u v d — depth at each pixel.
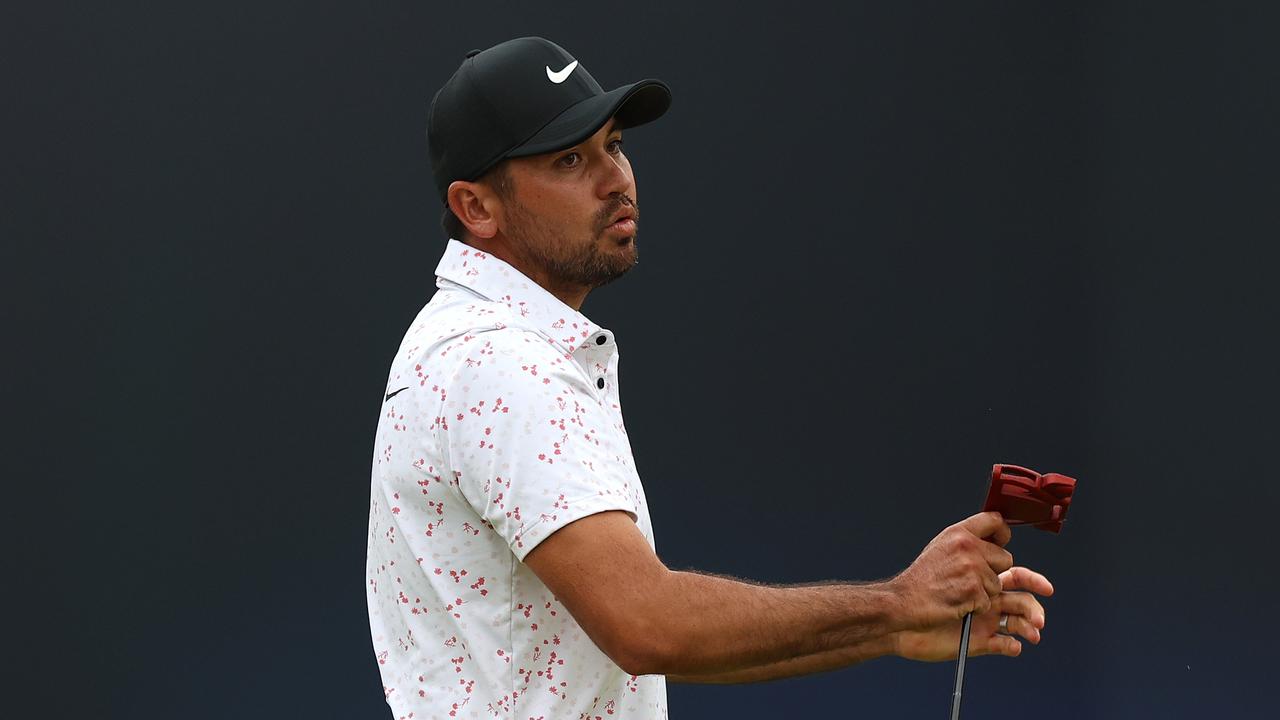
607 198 5.86
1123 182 13.56
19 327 11.41
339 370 12.13
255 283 11.95
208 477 11.80
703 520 12.93
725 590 5.16
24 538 11.38
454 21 12.42
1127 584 13.45
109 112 11.62
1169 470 13.30
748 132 13.16
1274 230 12.81
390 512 5.63
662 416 12.88
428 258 12.38
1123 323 13.55
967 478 13.48
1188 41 13.27
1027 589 6.14
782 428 13.14
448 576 5.43
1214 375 13.10
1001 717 13.42
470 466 5.23
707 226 13.06
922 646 6.08
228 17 11.91
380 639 5.82
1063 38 13.66
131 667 11.57
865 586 5.48
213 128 11.86
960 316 13.55
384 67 12.28
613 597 5.02
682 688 12.95
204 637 11.74
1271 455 12.79
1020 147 13.64
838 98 13.36
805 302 13.24
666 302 12.95
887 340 13.41
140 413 11.66
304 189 12.08
